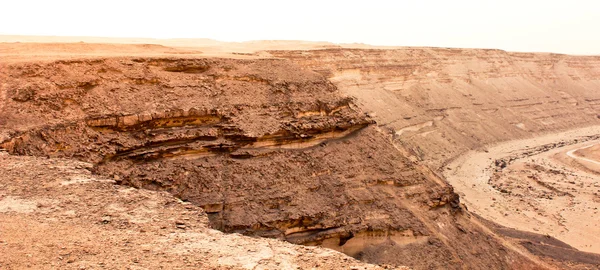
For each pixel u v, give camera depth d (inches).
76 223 628.7
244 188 1139.9
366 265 570.6
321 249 618.5
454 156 3026.6
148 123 1159.6
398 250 1200.2
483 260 1286.9
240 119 1259.8
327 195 1216.8
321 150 1318.9
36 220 623.8
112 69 1241.4
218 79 1354.6
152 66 1322.6
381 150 1405.0
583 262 1492.4
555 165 2935.5
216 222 1067.9
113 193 749.3
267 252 585.6
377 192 1286.9
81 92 1141.7
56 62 1187.3
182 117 1200.8
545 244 1622.8
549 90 4948.3
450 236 1302.9
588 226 1904.5
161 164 1117.1
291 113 1350.9
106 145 1072.8
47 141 1001.5
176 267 526.3
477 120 3695.9
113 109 1138.7
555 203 2182.6
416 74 3659.0
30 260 515.2
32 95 1078.4
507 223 1897.1
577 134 4200.3
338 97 1480.1
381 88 3270.2
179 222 671.1
